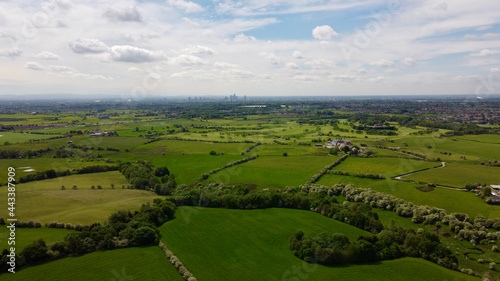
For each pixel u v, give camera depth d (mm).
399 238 71625
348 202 94312
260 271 61625
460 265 63969
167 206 87938
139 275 59531
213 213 91062
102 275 58562
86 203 90438
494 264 62875
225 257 66875
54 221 74688
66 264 61156
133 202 94188
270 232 78375
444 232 75562
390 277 59969
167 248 70062
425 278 59719
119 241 69438
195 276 59750
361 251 65625
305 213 90438
